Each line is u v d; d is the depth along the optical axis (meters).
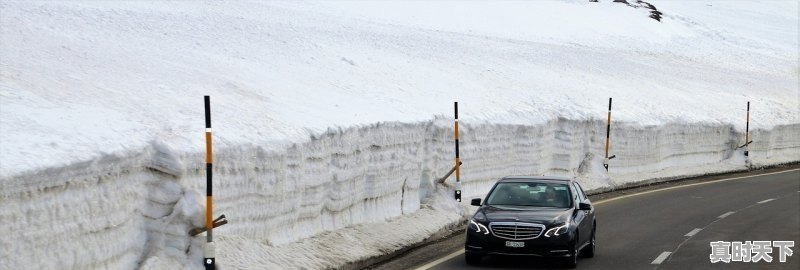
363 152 38.94
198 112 32.88
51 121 24.61
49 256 20.09
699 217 47.81
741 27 195.12
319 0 121.00
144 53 46.09
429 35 103.00
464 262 32.84
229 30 66.06
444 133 49.31
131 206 24.17
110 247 22.75
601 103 78.94
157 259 24.28
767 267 32.19
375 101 51.84
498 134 56.69
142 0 71.88
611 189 64.19
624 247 37.38
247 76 47.84
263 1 104.69
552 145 65.19
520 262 33.16
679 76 117.19
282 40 67.62
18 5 50.72
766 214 49.25
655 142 75.62
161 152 25.39
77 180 21.34
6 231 18.70
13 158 19.92
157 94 34.56
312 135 34.75
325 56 65.69
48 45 39.97
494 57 93.38
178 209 25.08
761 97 113.06
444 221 43.88
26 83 29.39
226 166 28.02
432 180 47.91
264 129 32.84
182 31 59.31
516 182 34.75
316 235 33.84
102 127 25.55
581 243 32.56
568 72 95.69
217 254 26.44
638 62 123.06
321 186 34.72
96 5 60.84
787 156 97.56
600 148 69.69
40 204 19.88
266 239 30.27
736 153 87.75
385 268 31.94
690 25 178.38
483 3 151.50
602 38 143.50
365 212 39.28
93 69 36.62
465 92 67.31
